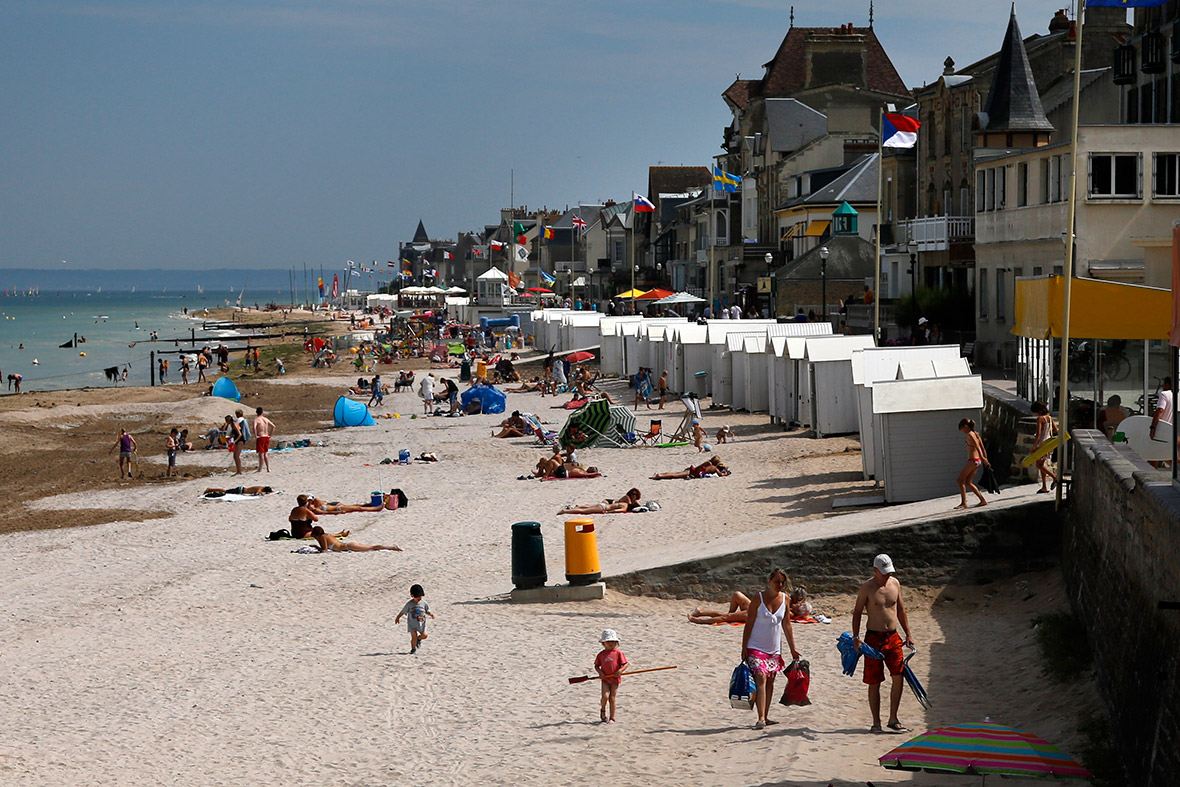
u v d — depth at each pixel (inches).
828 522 987.3
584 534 927.7
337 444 2003.0
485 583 1004.6
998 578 868.0
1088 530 713.6
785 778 529.3
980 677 685.9
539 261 6742.1
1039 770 424.5
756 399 2030.0
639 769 570.6
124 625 908.6
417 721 671.1
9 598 1004.6
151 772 601.3
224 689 742.5
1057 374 1039.0
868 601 596.7
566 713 671.8
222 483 1622.8
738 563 909.2
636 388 2342.5
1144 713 494.3
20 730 674.2
